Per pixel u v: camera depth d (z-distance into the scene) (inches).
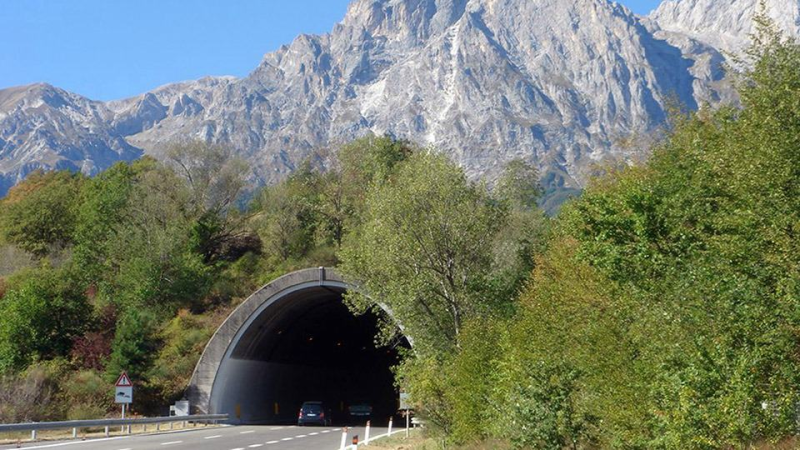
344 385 3661.4
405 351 1673.2
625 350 761.6
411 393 1408.7
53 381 2070.6
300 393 3078.2
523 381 844.6
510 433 844.0
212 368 2241.6
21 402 1875.0
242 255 3257.9
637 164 1326.3
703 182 821.9
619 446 713.0
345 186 3277.6
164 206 3198.8
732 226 693.3
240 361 2363.4
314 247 3161.9
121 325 2301.9
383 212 1777.8
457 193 1780.3
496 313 1667.1
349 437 1717.5
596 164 1456.7
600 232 911.7
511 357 926.4
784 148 681.0
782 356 570.3
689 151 908.0
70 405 2006.6
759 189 680.4
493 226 1808.6
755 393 542.9
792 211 650.2
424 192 1756.9
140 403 2171.5
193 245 3142.2
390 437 1731.1
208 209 3560.5
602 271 901.8
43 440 1429.6
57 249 3383.4
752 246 660.1
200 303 2775.6
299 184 3543.3
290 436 1713.8
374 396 3966.5
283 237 3161.9
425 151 1834.4
